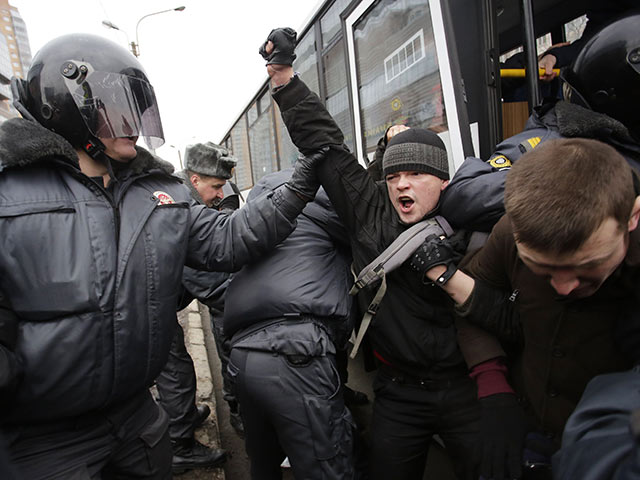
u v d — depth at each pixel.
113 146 1.15
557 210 0.67
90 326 1.01
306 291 1.38
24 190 0.99
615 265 0.72
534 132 1.40
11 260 0.95
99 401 1.06
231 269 1.39
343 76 2.97
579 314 0.90
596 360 0.90
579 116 1.23
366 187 1.34
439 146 1.29
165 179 1.33
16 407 0.97
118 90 1.13
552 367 0.98
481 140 1.92
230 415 2.72
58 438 1.05
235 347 1.47
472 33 1.91
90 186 1.10
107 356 1.05
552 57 2.52
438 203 1.38
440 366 1.36
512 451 1.05
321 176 1.33
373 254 1.33
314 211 1.53
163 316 1.19
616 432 0.49
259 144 5.95
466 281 1.14
